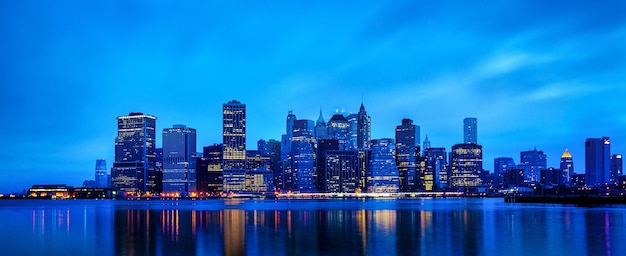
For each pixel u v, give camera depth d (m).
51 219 173.25
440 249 87.44
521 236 105.62
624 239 99.44
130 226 136.88
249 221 155.00
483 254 82.19
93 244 97.12
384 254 82.19
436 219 159.50
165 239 103.50
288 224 141.62
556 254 81.94
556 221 145.75
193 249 88.50
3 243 100.56
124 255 83.38
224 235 110.56
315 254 82.25
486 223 140.25
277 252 84.50
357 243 95.38
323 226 133.38
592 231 114.75
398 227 128.75
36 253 87.31
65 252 87.88
